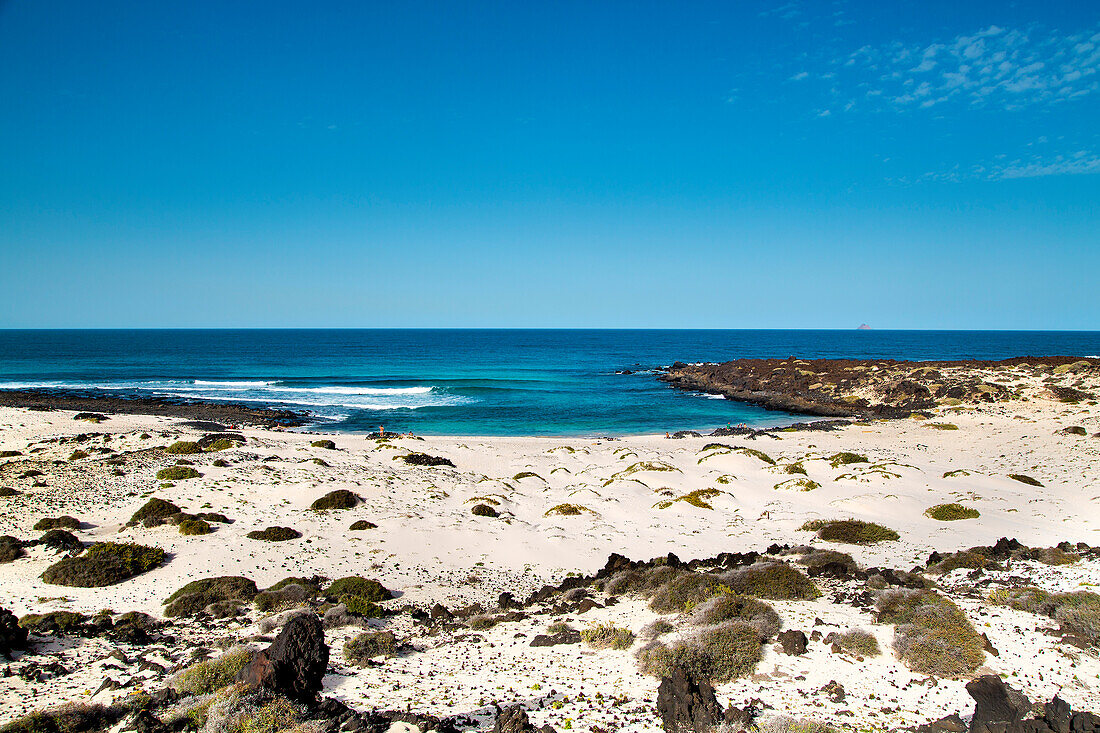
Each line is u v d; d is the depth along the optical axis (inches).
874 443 2055.9
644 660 507.5
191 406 2822.3
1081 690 422.6
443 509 1231.5
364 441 2049.7
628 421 2763.3
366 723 405.1
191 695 447.2
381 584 845.2
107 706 420.5
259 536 1003.3
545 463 1769.2
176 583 817.5
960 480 1411.2
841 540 1005.2
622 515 1214.3
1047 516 1098.7
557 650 566.9
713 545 1027.3
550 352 7421.3
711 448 1946.4
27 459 1512.1
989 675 449.7
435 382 3983.8
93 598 754.2
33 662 525.3
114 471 1395.2
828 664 489.7
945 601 586.2
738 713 398.3
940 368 3339.1
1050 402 2511.1
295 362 5541.3
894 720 401.1
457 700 458.3
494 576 896.3
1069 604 569.3
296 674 444.8
